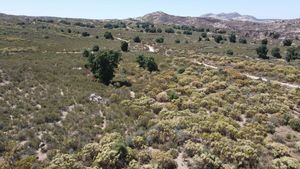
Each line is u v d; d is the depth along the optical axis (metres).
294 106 34.28
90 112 29.81
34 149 22.09
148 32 139.12
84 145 22.02
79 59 60.28
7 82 39.38
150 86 40.03
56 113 28.94
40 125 26.00
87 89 38.44
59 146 22.06
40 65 50.97
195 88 39.03
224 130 24.38
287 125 28.00
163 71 50.66
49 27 124.94
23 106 30.38
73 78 44.12
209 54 74.69
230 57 67.75
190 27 173.62
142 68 53.94
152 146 21.81
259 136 23.88
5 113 28.33
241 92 37.75
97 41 95.75
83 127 25.69
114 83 43.25
